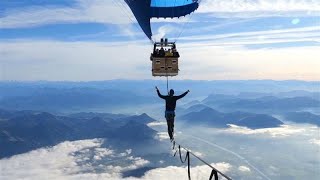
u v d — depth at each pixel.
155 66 19.47
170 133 17.36
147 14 18.39
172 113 17.38
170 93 17.33
